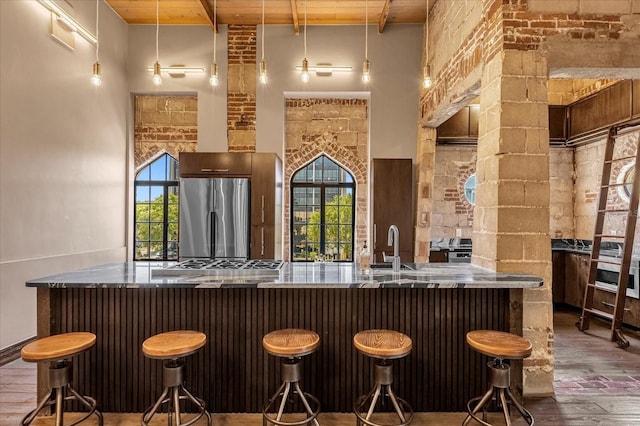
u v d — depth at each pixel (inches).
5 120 124.4
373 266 108.7
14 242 127.6
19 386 105.8
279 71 195.9
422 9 180.1
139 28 198.2
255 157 176.2
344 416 91.7
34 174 136.6
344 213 220.7
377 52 195.3
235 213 174.1
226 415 91.7
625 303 155.9
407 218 182.7
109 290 92.1
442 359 93.9
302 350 75.3
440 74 159.3
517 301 92.0
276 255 181.2
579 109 189.5
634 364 121.9
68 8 152.6
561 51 101.7
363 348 76.5
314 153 216.5
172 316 92.6
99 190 176.2
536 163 100.7
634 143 170.1
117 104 190.7
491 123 105.8
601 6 102.1
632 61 102.3
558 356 128.6
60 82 149.5
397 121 194.5
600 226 159.9
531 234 100.7
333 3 176.1
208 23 195.2
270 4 177.9
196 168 175.6
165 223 212.8
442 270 102.4
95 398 91.7
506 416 77.9
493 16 106.6
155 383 92.2
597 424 87.4
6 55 124.7
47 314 88.9
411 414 81.0
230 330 92.9
